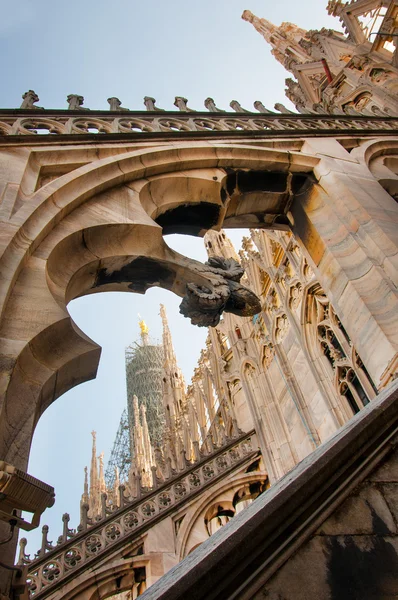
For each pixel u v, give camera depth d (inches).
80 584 406.6
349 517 80.3
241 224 299.0
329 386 484.4
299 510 77.4
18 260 137.9
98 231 183.6
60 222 175.2
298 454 526.9
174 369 1235.2
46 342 127.1
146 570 429.7
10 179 173.2
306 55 1160.8
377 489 86.4
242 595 64.7
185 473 537.3
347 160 300.8
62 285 160.6
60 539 441.4
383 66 806.5
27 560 416.5
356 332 224.4
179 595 60.3
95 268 186.9
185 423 991.0
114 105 295.0
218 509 513.3
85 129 253.6
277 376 598.5
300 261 540.1
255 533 71.1
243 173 272.4
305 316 527.8
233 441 587.8
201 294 192.4
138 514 484.4
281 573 69.2
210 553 66.7
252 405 620.4
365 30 908.0
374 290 216.4
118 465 1966.0
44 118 243.0
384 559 74.6
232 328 729.0
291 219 293.3
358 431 92.9
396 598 68.8
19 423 108.1
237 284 205.3
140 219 200.1
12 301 130.2
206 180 250.7
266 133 301.7
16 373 114.3
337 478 84.9
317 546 74.4
